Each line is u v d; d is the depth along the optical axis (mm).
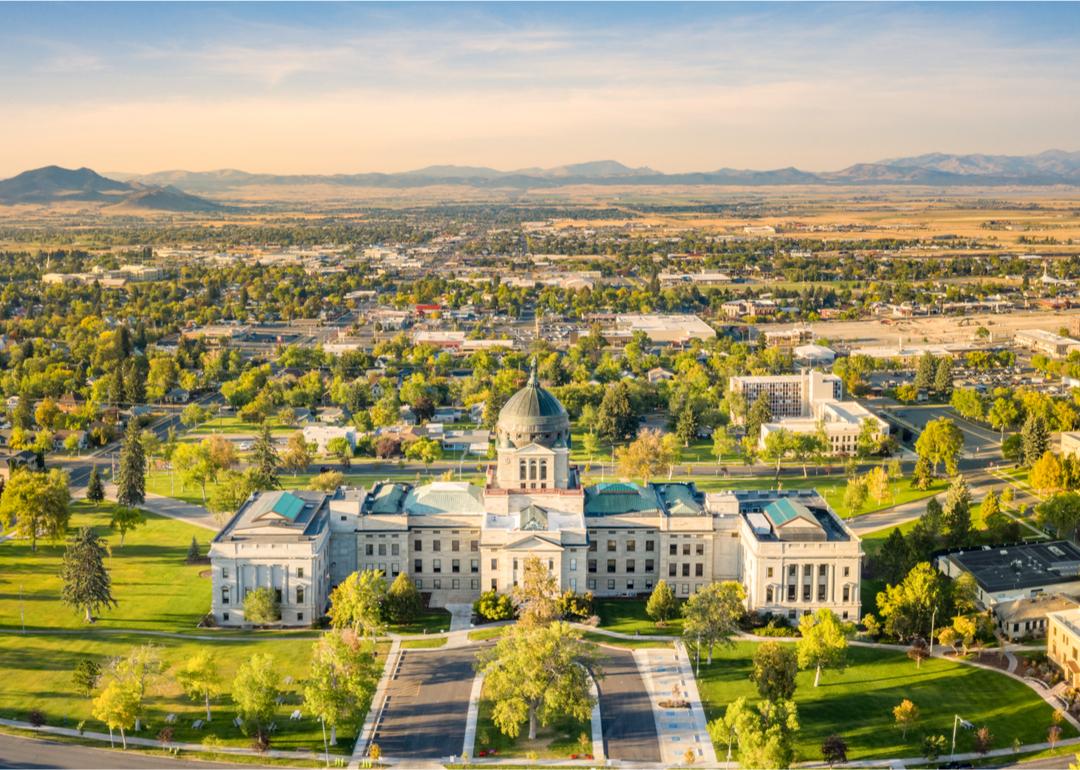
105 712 192500
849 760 190625
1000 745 196125
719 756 193000
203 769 186875
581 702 198375
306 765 189500
